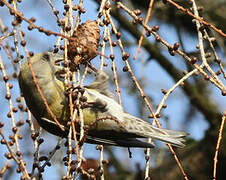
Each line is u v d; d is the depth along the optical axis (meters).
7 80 9.27
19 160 8.91
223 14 16.23
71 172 8.20
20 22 9.31
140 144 9.76
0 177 8.80
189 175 15.72
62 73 9.63
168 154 16.38
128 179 16.14
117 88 9.62
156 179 15.56
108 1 9.60
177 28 14.06
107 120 10.06
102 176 9.16
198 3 16.17
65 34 9.04
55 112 9.98
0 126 9.09
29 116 9.54
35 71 9.97
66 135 10.16
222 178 15.86
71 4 9.16
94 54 9.48
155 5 16.66
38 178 8.81
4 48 8.79
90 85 9.79
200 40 9.41
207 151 16.09
